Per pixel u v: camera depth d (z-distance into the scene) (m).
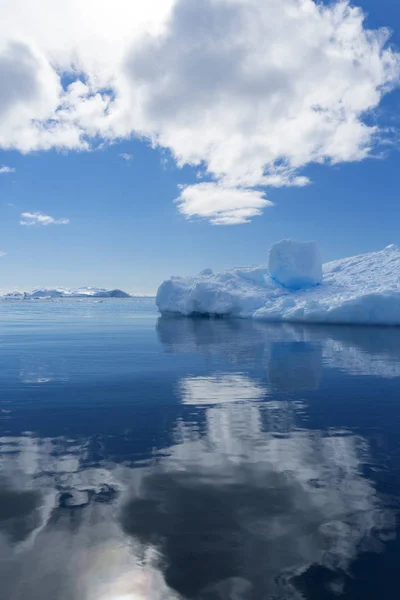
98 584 2.32
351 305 20.17
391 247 29.73
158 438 4.79
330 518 3.00
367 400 6.52
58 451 4.37
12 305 75.06
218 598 2.21
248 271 30.55
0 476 3.74
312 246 26.83
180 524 2.92
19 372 8.95
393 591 2.26
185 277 34.12
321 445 4.54
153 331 19.33
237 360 10.54
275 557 2.55
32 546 2.66
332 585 2.31
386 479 3.66
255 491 3.43
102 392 7.10
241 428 5.15
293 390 7.22
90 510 3.12
